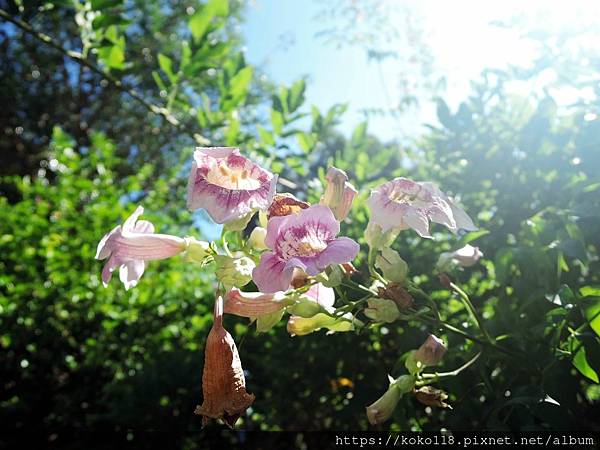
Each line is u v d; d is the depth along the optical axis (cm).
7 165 304
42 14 59
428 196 31
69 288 93
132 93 61
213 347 28
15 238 97
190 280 104
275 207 30
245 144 63
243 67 63
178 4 292
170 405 77
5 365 93
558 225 51
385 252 31
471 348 38
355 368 63
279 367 70
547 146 55
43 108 317
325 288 32
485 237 57
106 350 91
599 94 48
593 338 34
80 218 99
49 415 92
